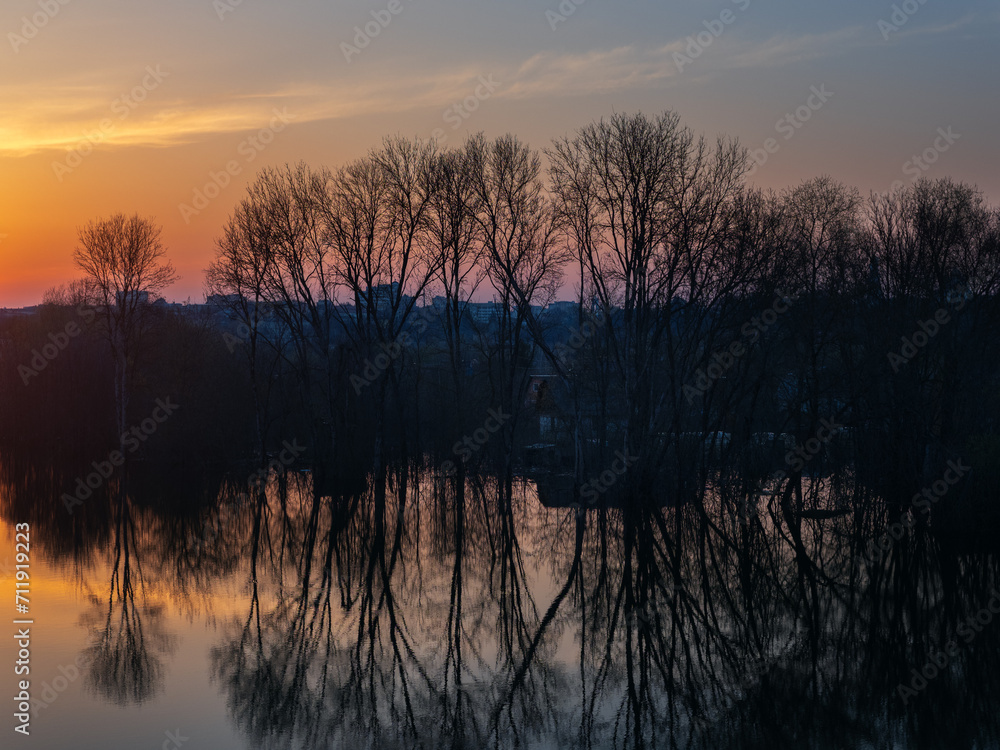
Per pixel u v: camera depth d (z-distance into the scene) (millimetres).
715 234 46250
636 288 48625
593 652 25438
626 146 47719
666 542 39906
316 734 19828
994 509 39188
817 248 47625
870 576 33906
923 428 42094
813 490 46906
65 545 39344
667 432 49125
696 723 20719
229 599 30453
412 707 21438
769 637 26750
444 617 28672
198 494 55062
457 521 45812
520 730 20250
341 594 31312
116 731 19500
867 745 19531
